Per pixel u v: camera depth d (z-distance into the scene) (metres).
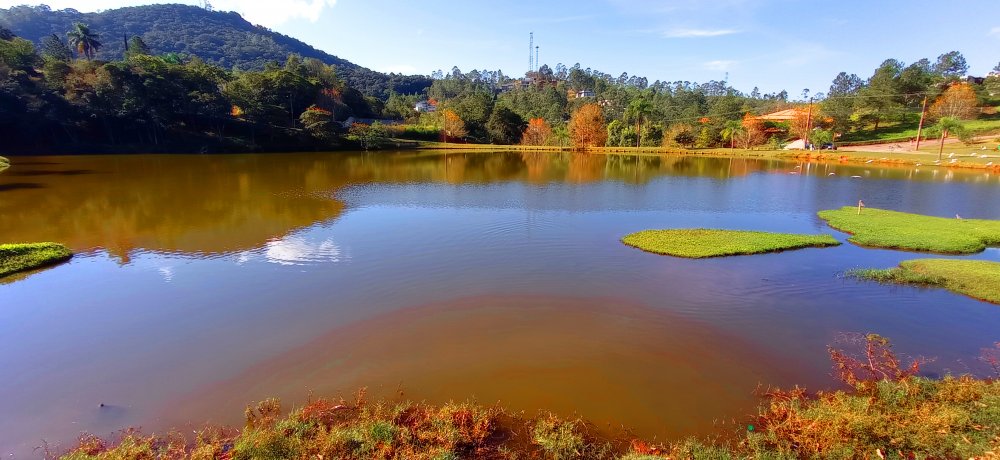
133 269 22.80
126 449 10.23
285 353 15.06
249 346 15.52
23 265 22.59
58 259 23.88
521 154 97.44
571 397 12.59
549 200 41.19
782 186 50.06
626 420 11.66
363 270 22.59
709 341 15.83
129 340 16.02
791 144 98.12
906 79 107.19
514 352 14.97
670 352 15.07
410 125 126.75
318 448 9.99
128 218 32.81
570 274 22.09
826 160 77.12
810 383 13.41
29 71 79.38
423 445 10.28
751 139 101.69
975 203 39.91
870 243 27.03
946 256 25.22
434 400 12.47
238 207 36.88
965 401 11.30
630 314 17.83
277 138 94.31
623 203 40.09
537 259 24.27
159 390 13.20
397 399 12.52
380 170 63.69
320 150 97.81
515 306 18.47
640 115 113.44
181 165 63.94
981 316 17.81
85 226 30.58
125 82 78.19
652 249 25.73
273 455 9.81
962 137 76.69
